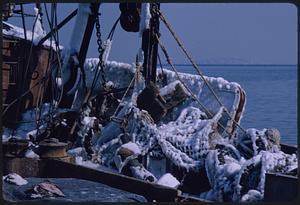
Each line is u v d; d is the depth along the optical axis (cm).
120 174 588
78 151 711
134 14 767
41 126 779
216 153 616
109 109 840
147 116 725
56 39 767
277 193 474
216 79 845
